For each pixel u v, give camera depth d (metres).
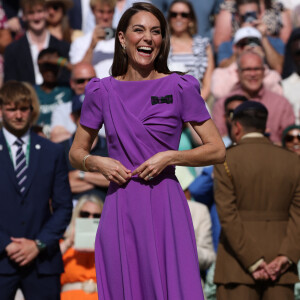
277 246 16.97
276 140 25.92
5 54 30.64
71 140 24.06
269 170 17.09
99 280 11.80
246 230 17.02
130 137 11.53
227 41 30.59
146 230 11.44
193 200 21.36
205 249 19.97
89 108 11.99
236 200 17.25
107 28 28.72
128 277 11.40
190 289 11.38
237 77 28.31
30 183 17.80
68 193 18.31
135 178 11.59
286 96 28.23
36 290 17.75
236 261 17.19
